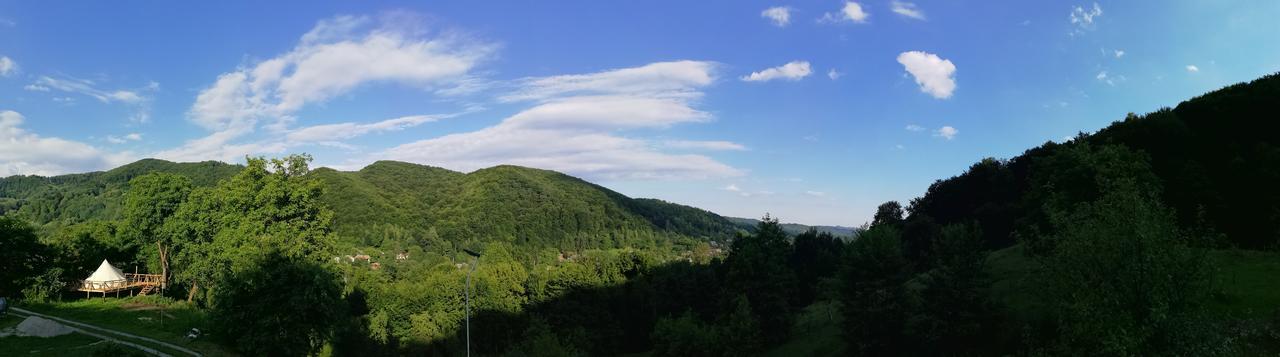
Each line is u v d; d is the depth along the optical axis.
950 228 65.19
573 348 68.06
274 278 45.81
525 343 72.38
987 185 109.00
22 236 61.50
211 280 60.19
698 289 90.56
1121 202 25.42
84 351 38.75
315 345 47.81
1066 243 26.53
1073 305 25.44
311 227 59.53
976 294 46.31
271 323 44.38
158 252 74.81
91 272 72.62
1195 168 59.34
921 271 84.62
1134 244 23.86
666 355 68.75
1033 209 60.47
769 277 73.38
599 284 93.31
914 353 50.09
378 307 84.38
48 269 63.72
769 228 85.12
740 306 66.12
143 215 71.75
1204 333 23.66
